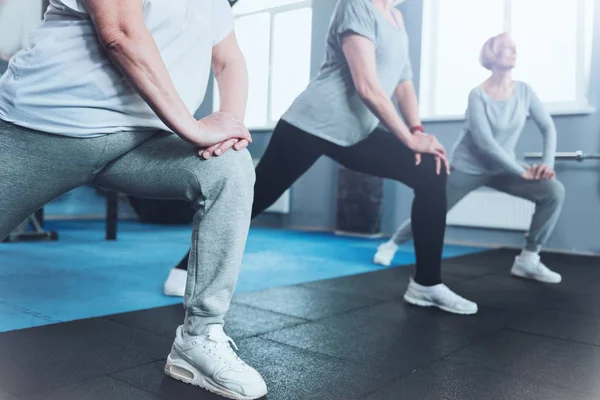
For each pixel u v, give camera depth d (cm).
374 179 427
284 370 112
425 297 180
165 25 89
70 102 81
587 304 194
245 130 93
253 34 495
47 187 86
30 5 372
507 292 217
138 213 508
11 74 83
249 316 160
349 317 163
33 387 97
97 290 192
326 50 189
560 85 363
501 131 280
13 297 175
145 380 102
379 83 182
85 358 114
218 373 95
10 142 81
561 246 363
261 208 188
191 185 91
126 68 79
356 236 433
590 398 100
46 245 315
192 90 96
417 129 213
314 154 186
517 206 375
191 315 98
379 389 102
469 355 127
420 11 409
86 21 82
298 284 218
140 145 93
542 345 138
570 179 358
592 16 351
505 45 285
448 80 408
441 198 177
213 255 93
